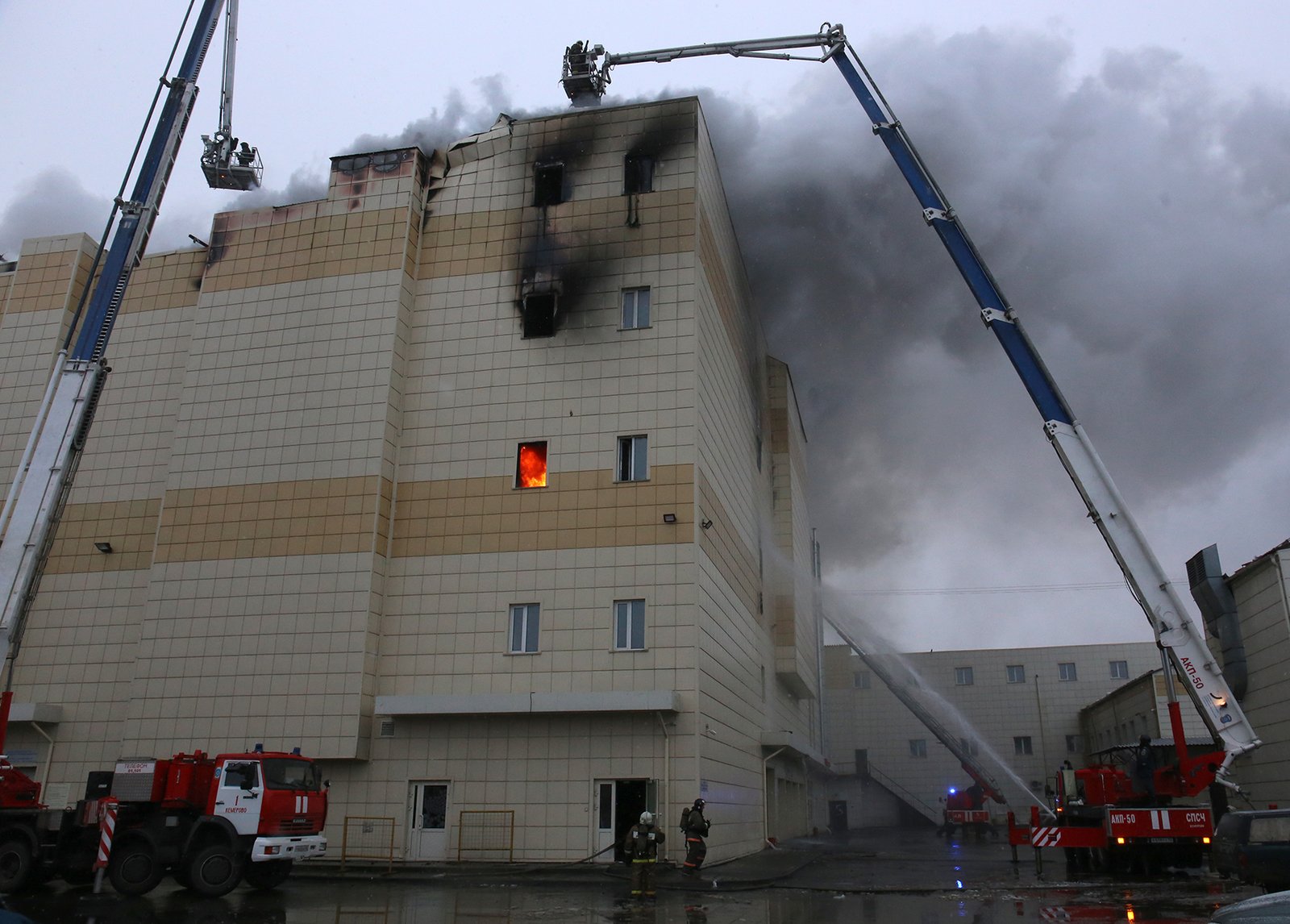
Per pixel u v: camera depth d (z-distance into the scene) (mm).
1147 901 17000
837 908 16094
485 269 27078
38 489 18469
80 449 19141
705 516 25016
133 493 28297
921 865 25688
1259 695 27016
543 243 26969
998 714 60969
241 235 28516
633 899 17141
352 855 22797
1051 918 14766
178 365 29359
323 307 27047
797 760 41000
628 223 26594
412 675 23969
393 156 28172
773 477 40438
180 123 22516
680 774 22078
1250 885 19188
